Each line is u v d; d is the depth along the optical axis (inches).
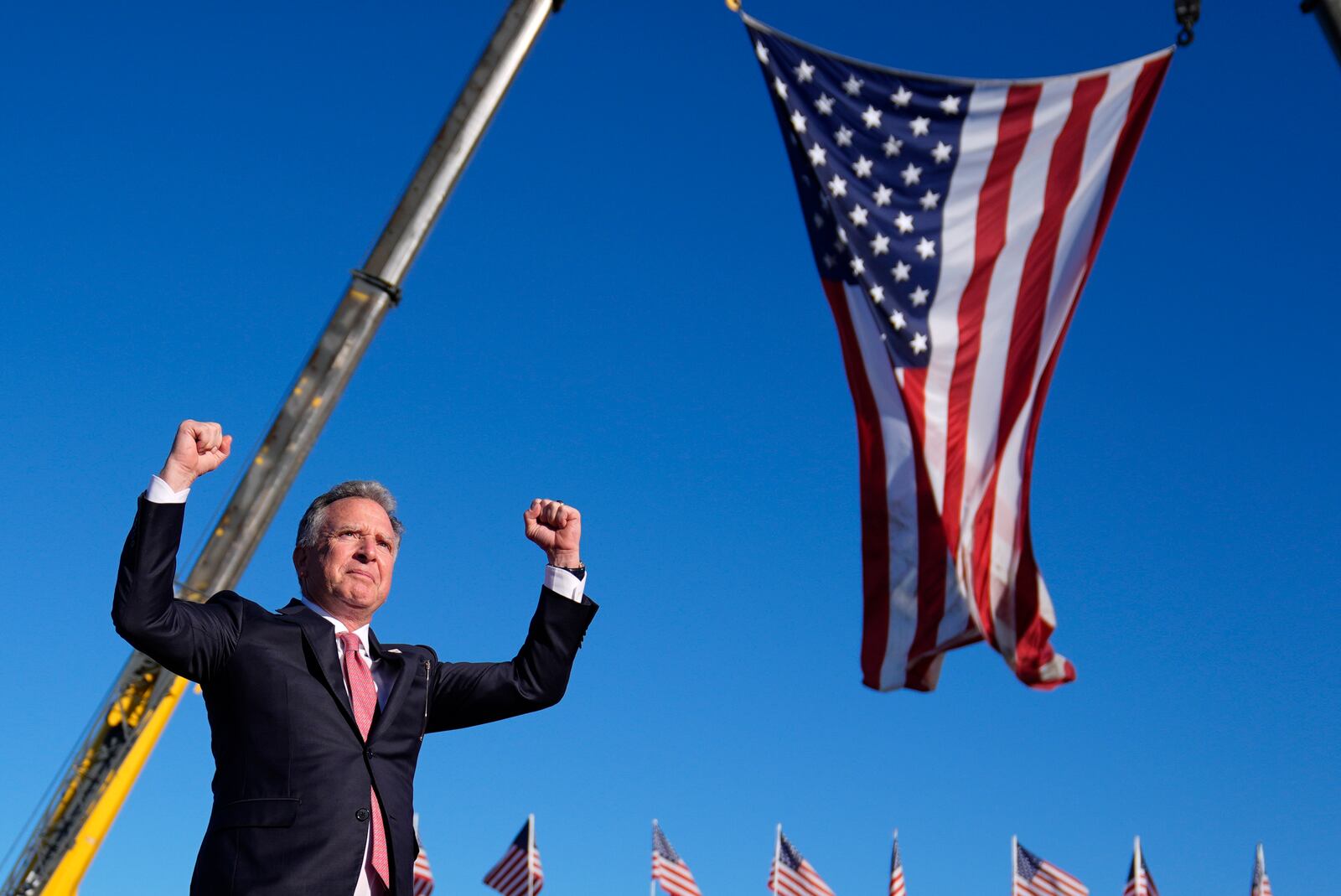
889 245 398.6
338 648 191.8
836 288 404.5
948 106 410.0
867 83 409.1
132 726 300.0
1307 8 382.9
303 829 173.0
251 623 187.3
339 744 180.5
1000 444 390.6
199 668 181.3
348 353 325.4
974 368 394.0
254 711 179.8
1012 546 385.1
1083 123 411.8
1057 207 407.5
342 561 197.5
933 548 386.0
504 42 345.1
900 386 387.5
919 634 383.2
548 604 216.4
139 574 176.4
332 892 170.7
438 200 335.9
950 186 404.8
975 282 398.6
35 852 291.4
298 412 321.7
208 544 313.7
